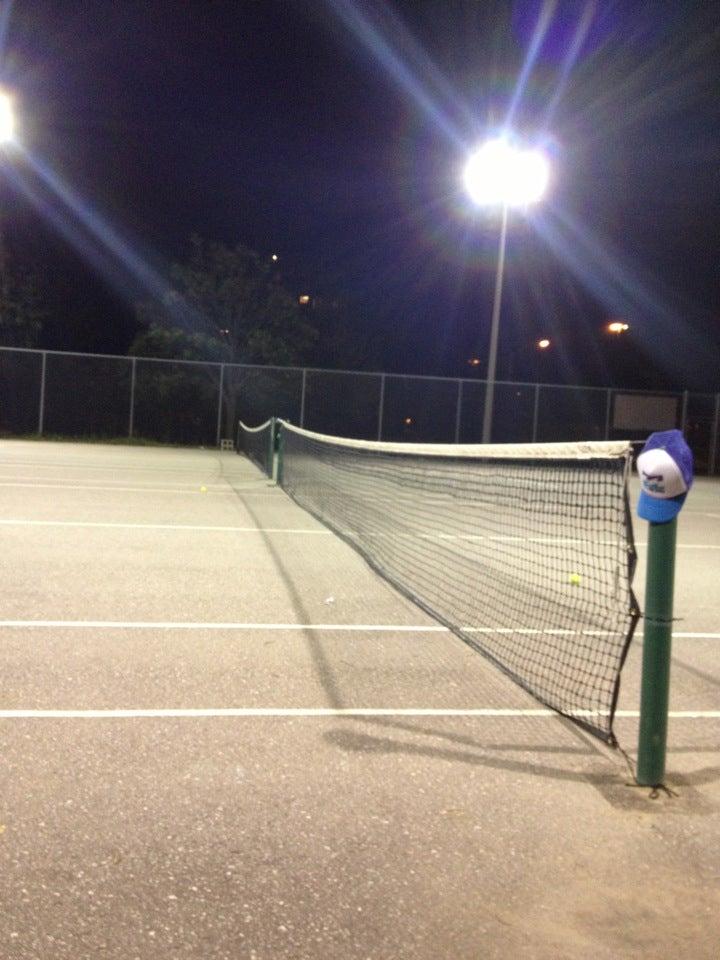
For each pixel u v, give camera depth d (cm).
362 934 278
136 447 3278
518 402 3516
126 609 695
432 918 288
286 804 364
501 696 510
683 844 341
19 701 474
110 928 277
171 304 3678
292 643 612
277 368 3450
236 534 1125
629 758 420
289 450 2336
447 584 841
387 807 364
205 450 3322
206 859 319
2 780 376
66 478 1855
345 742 433
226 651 586
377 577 863
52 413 3328
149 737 430
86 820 344
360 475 2016
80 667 538
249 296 3716
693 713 500
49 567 854
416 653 597
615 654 609
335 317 4203
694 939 282
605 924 288
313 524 1245
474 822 354
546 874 317
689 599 848
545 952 272
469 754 423
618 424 3541
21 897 291
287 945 271
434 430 3512
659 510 382
